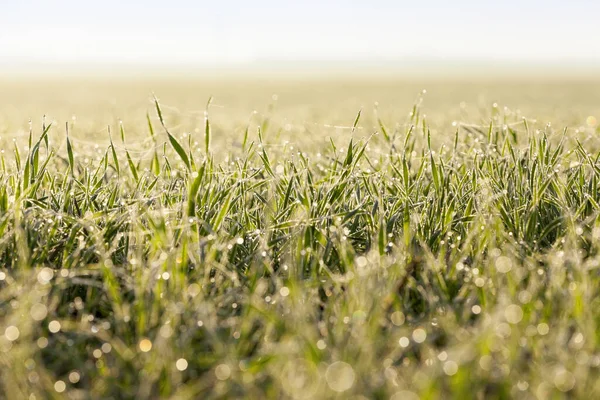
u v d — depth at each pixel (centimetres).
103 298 266
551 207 341
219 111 1513
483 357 195
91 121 870
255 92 3067
